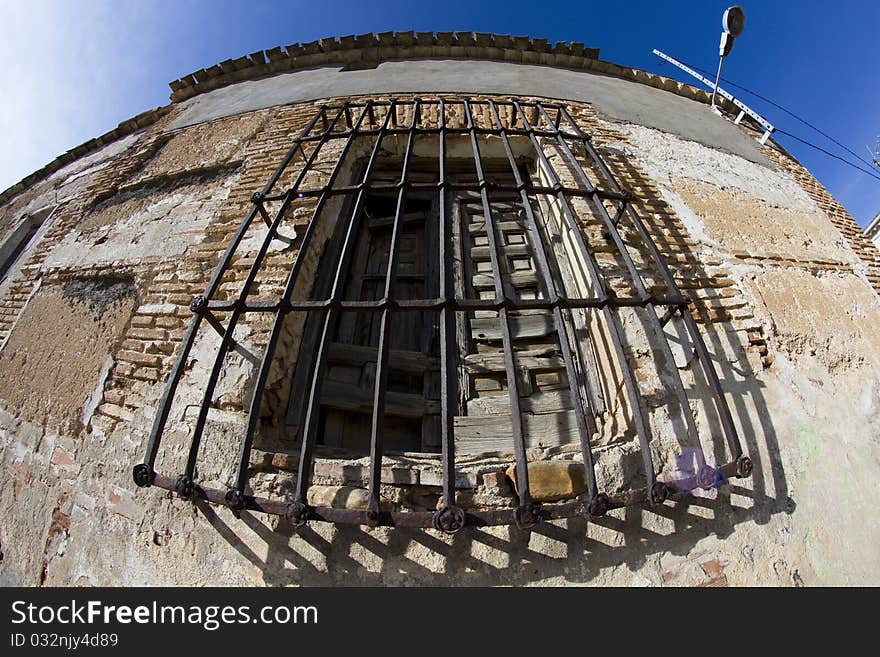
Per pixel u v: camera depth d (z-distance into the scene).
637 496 1.22
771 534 1.46
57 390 2.06
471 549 1.32
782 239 2.64
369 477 1.43
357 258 2.54
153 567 1.42
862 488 1.64
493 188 1.97
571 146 2.89
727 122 4.14
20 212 3.77
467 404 1.89
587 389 1.87
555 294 1.50
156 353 1.92
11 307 2.71
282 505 1.21
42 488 1.81
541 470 1.44
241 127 3.42
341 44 4.43
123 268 2.45
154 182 3.08
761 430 1.69
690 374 1.75
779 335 2.03
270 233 1.84
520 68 4.30
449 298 1.45
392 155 3.00
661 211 2.53
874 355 2.12
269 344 1.45
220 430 1.54
